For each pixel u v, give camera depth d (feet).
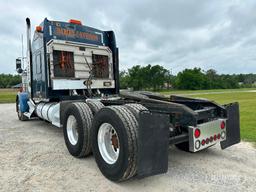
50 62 20.08
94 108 14.49
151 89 295.28
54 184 11.04
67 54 21.13
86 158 14.76
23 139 19.79
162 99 16.33
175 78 324.60
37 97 23.27
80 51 22.02
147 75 291.99
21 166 13.33
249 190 10.40
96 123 12.30
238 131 14.78
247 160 14.24
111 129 11.82
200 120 13.39
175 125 12.50
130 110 11.23
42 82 21.43
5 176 11.94
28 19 24.44
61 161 14.20
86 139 13.98
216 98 76.13
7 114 38.50
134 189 10.53
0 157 14.90
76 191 10.35
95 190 10.44
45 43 20.11
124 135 10.39
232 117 14.35
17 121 29.99
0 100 81.51
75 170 12.76
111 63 24.14
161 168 10.16
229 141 14.02
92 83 21.90
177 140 11.84
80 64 21.99
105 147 12.05
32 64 24.53
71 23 21.74
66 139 15.67
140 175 9.62
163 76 302.45
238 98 74.02
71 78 21.17
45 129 24.27
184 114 12.39
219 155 15.21
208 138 12.43
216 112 14.40
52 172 12.47
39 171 12.60
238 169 12.82
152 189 10.53
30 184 11.03
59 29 20.93
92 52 22.88
